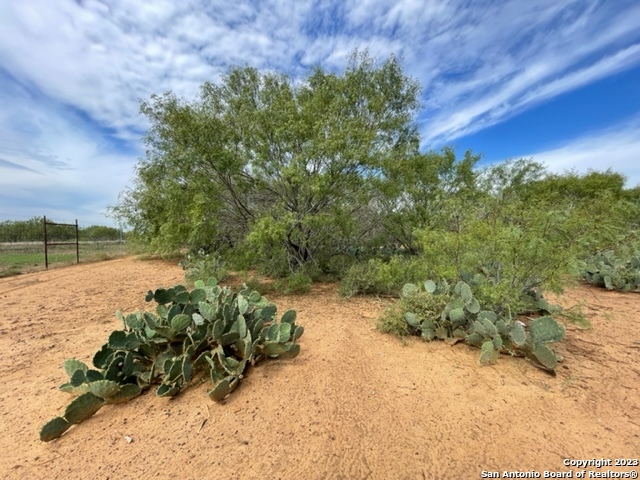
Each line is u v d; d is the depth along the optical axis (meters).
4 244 14.84
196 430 2.15
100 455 1.95
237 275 7.64
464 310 3.51
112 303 5.61
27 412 2.41
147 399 2.54
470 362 3.06
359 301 5.40
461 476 1.76
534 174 8.73
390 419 2.24
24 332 4.09
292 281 5.90
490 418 2.23
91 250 17.70
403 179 6.94
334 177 5.79
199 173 5.93
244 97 7.11
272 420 2.24
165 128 6.04
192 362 2.81
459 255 3.97
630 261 6.26
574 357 3.13
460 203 5.07
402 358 3.17
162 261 12.45
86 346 3.63
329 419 2.24
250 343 2.80
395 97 7.37
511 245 3.32
